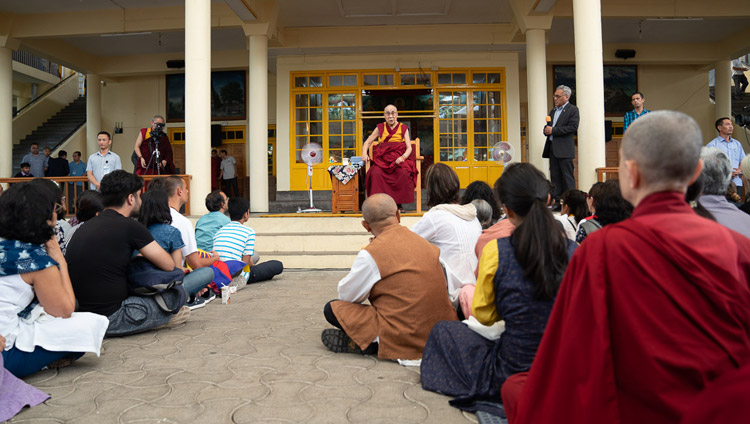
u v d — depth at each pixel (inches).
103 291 130.8
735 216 92.7
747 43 464.8
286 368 108.3
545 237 79.0
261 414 83.9
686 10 381.1
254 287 222.8
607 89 537.3
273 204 455.8
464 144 466.0
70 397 92.4
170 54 537.6
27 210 97.9
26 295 100.7
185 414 84.3
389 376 102.8
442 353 95.1
